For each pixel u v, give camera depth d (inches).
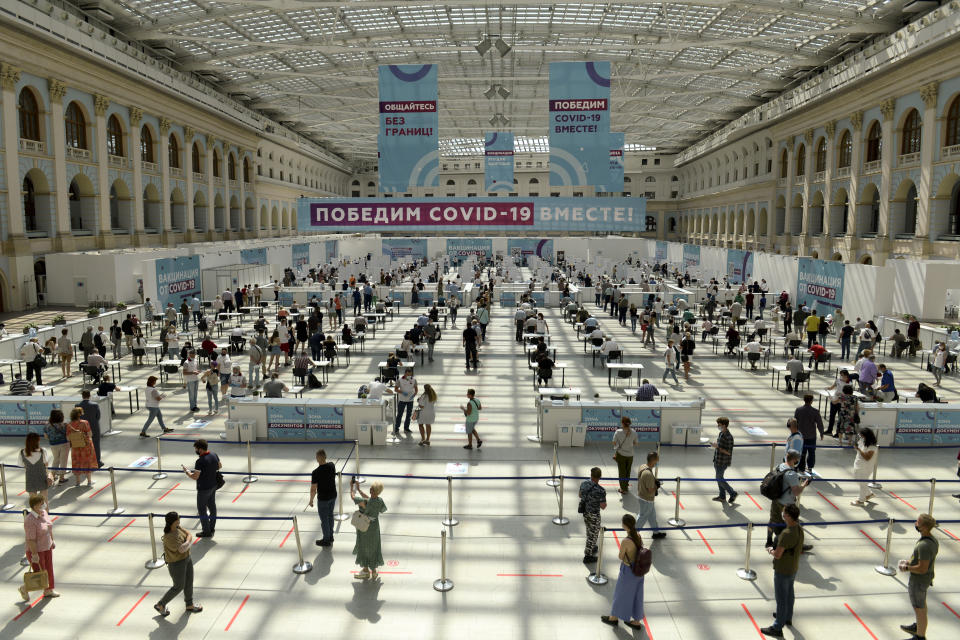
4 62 1035.9
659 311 1146.0
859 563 332.2
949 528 371.9
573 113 807.7
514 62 1921.8
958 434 509.7
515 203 816.3
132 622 282.4
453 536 358.3
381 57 1865.2
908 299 975.6
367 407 509.7
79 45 1178.0
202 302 1176.8
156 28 1363.2
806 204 1764.3
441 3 1178.6
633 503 400.2
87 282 1124.5
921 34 1148.5
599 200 811.4
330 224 828.6
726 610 291.3
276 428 516.4
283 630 276.5
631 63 1876.2
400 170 823.1
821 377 748.0
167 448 494.9
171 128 1653.5
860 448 407.5
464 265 1699.1
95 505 395.2
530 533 362.3
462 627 278.5
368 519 307.1
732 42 1332.4
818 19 1363.2
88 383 700.7
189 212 1737.2
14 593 304.5
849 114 1504.7
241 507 394.9
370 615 286.7
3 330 807.7
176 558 281.0
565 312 1175.0
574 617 285.7
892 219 1346.0
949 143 1171.9
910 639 270.8
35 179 1166.3
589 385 697.0
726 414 598.2
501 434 533.6
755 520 377.7
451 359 831.7
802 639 271.0
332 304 1069.8
